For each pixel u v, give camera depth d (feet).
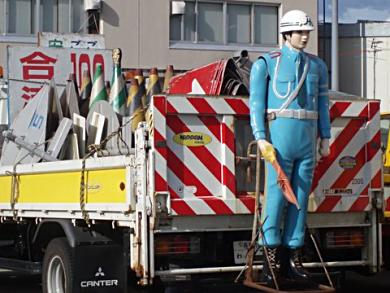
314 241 24.41
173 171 23.43
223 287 25.04
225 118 24.00
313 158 23.44
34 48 42.29
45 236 28.58
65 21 88.43
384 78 113.39
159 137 23.00
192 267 24.12
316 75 23.49
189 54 91.56
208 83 26.07
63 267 26.00
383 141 32.12
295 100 22.97
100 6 87.15
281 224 23.75
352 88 114.62
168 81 30.83
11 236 32.55
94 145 26.53
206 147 23.88
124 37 88.33
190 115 23.65
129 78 34.58
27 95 35.17
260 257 24.43
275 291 22.49
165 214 23.07
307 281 23.36
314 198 25.02
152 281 23.11
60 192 26.94
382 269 32.48
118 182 23.91
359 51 114.11
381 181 26.16
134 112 29.40
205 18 93.50
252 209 24.12
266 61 23.12
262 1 94.94
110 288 25.55
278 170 22.25
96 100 30.60
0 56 85.61
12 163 30.60
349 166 25.73
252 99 23.12
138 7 88.89
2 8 86.38
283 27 23.26
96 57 42.93
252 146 24.26
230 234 24.70
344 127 25.76
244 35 95.35
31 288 36.27
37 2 87.45
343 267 26.16
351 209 25.53
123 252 25.52
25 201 29.22
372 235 26.08
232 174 24.02
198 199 23.50
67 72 42.50
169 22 90.68
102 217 24.76
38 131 29.71
